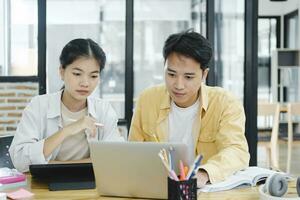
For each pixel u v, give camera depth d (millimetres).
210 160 1573
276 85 7520
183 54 1495
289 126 5344
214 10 3547
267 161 4859
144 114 1867
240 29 3359
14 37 3881
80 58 1670
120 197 1387
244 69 3320
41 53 3859
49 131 1833
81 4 4285
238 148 1621
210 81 3406
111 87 4344
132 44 3928
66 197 1380
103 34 4387
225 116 1719
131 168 1333
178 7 5219
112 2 4387
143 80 5445
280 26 8297
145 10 5262
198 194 1388
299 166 5055
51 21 4156
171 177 1181
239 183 1479
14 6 3869
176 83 1546
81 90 1709
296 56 7355
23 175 1557
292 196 1349
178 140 1802
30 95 3576
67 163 1571
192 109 1773
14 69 3893
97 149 1349
